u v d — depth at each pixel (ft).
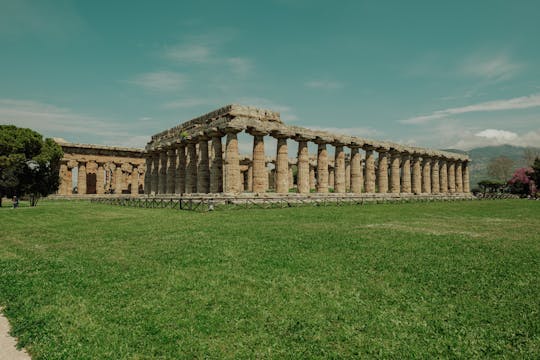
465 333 23.13
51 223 85.97
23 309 28.53
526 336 22.61
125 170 273.75
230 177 132.77
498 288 31.55
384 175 197.16
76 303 29.68
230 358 20.53
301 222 76.13
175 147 170.40
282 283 33.17
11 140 169.27
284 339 22.63
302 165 157.58
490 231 65.77
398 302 28.48
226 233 60.44
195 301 29.17
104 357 21.04
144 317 26.30
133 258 44.11
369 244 50.62
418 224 75.46
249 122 135.13
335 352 20.99
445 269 37.58
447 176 255.29
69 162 226.99
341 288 31.78
